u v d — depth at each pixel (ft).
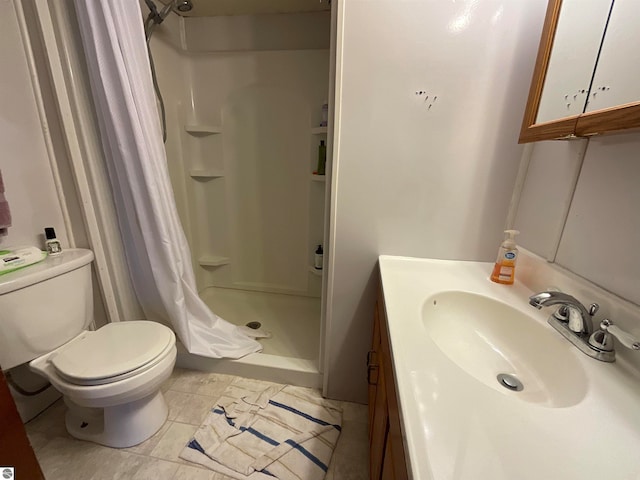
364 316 4.17
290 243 7.09
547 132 2.37
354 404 4.52
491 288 2.94
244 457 3.62
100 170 4.11
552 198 2.80
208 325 5.00
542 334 2.19
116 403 3.31
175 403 4.42
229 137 6.61
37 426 4.02
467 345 2.52
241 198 6.98
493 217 3.55
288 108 6.25
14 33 3.46
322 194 6.54
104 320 4.61
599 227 2.20
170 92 5.87
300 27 5.72
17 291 3.18
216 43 6.02
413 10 3.04
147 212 4.05
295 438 3.88
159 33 5.41
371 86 3.29
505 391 2.02
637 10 1.81
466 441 1.27
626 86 1.88
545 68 2.55
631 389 1.62
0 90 3.43
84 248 4.25
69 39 3.59
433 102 3.27
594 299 2.12
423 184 3.56
